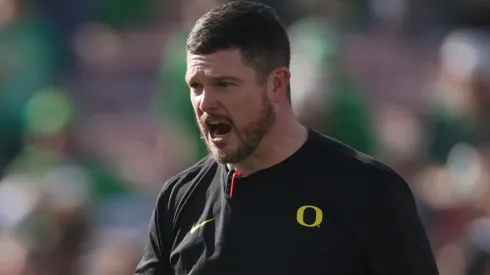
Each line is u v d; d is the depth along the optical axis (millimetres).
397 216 13484
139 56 37031
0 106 35000
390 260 13438
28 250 28984
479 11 36531
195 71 13336
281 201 13711
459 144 31812
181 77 29766
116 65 36969
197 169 14602
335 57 29375
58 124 32375
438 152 31953
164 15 37844
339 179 13648
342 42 35125
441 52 35625
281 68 13609
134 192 32219
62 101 33406
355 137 28453
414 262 13438
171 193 14578
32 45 36094
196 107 13477
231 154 13547
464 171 30297
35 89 35719
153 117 35625
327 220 13539
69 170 31688
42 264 28953
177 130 29875
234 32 13242
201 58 13297
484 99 32156
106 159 33406
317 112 27297
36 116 33219
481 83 32188
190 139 28750
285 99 13836
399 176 13805
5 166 34750
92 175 31891
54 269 29062
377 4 36875
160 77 34094
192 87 13531
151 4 38156
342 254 13484
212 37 13242
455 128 31984
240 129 13438
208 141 13609
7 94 35281
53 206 29594
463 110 32219
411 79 35469
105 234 29984
